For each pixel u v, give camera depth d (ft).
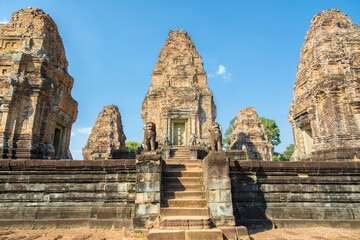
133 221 24.09
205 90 84.58
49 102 43.19
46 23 46.09
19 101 39.58
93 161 30.22
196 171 29.96
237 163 30.22
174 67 86.33
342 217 29.53
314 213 29.58
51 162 30.37
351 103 38.11
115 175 30.01
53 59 45.62
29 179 30.32
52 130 43.27
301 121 47.55
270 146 114.62
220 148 27.78
